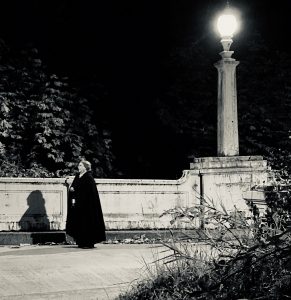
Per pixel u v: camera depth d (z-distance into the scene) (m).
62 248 11.18
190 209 6.59
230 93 13.84
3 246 11.77
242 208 13.54
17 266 8.60
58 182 13.34
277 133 21.56
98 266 8.55
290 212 7.36
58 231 13.05
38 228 13.12
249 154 21.30
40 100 19.92
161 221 14.03
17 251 10.55
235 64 13.81
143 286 6.82
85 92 22.31
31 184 13.12
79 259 9.23
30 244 12.32
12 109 19.84
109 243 12.48
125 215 13.86
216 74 22.91
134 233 13.16
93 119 22.38
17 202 13.03
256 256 5.67
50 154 19.28
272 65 22.98
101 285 7.39
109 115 23.03
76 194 11.38
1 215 12.89
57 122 19.66
